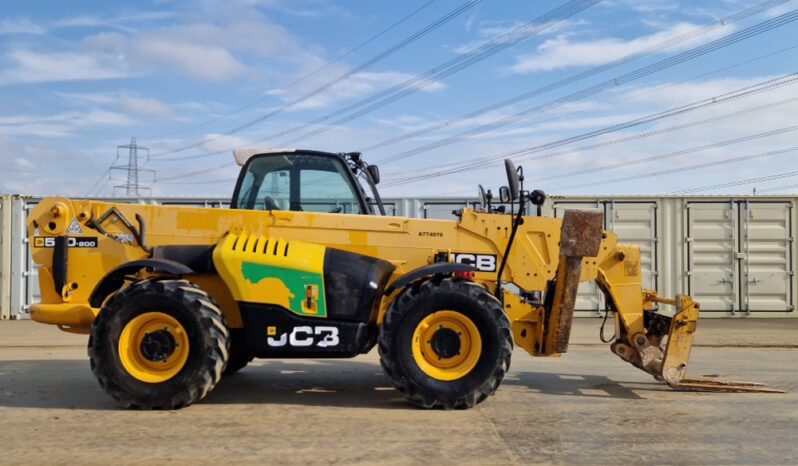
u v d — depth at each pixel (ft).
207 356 17.01
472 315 17.33
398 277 18.98
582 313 42.04
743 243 41.50
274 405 18.06
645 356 19.83
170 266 17.56
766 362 26.30
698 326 38.29
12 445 14.26
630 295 20.10
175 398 16.98
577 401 18.69
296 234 18.90
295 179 20.12
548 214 41.45
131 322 17.13
